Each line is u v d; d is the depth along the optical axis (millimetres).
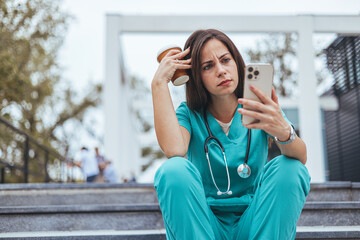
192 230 1164
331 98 6871
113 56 7371
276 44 11945
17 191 3152
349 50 6219
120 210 2346
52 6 12500
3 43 11508
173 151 1303
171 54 1437
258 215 1270
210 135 1457
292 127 1247
